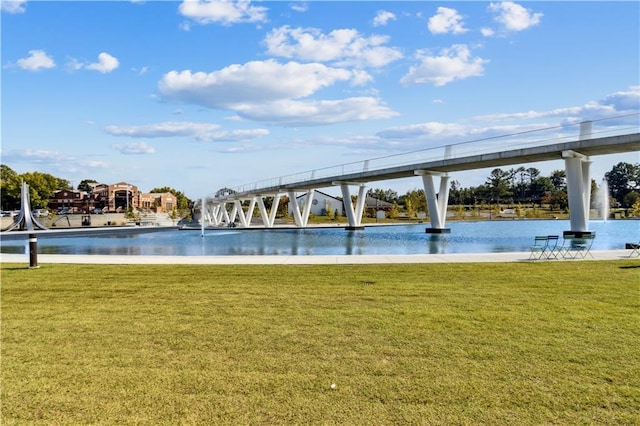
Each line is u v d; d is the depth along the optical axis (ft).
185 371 19.13
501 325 25.79
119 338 23.84
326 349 21.88
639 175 399.24
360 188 207.82
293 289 37.55
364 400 16.33
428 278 43.11
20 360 20.57
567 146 122.21
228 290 37.29
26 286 39.91
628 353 21.06
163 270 49.78
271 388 17.38
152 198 527.81
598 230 165.99
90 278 44.29
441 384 17.67
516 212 357.20
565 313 28.53
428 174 164.96
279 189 235.81
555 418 15.01
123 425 14.60
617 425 14.60
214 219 360.89
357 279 42.68
